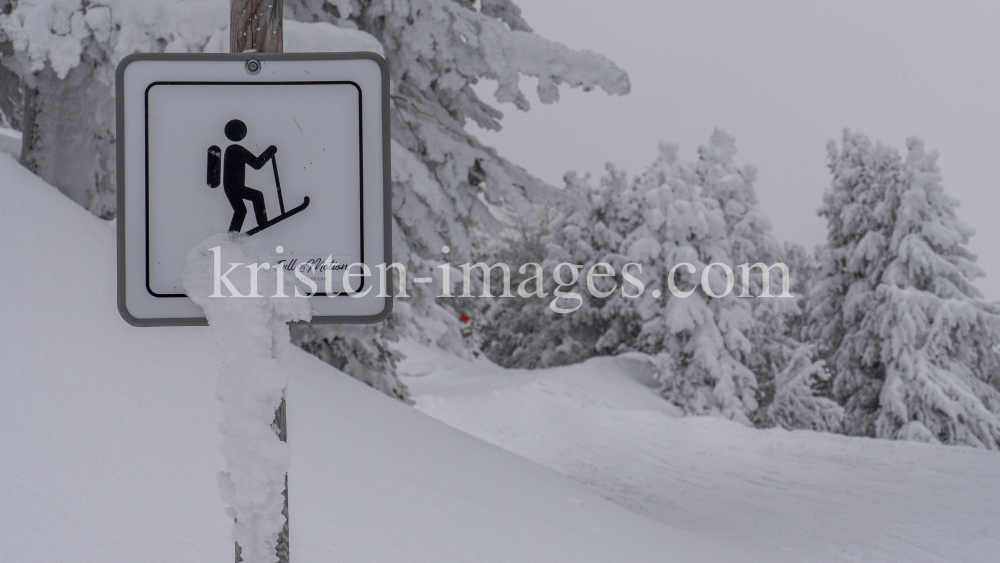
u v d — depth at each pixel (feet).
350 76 5.79
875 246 85.30
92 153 25.64
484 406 67.67
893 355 79.82
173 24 20.33
